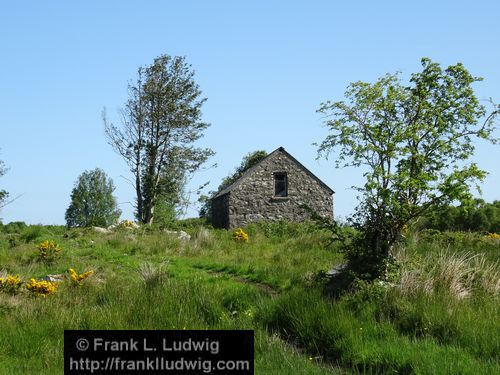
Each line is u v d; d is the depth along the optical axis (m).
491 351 8.34
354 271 12.03
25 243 24.09
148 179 50.41
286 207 40.69
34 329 9.53
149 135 51.56
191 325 10.02
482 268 12.40
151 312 10.43
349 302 10.72
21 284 12.41
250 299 11.89
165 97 51.22
